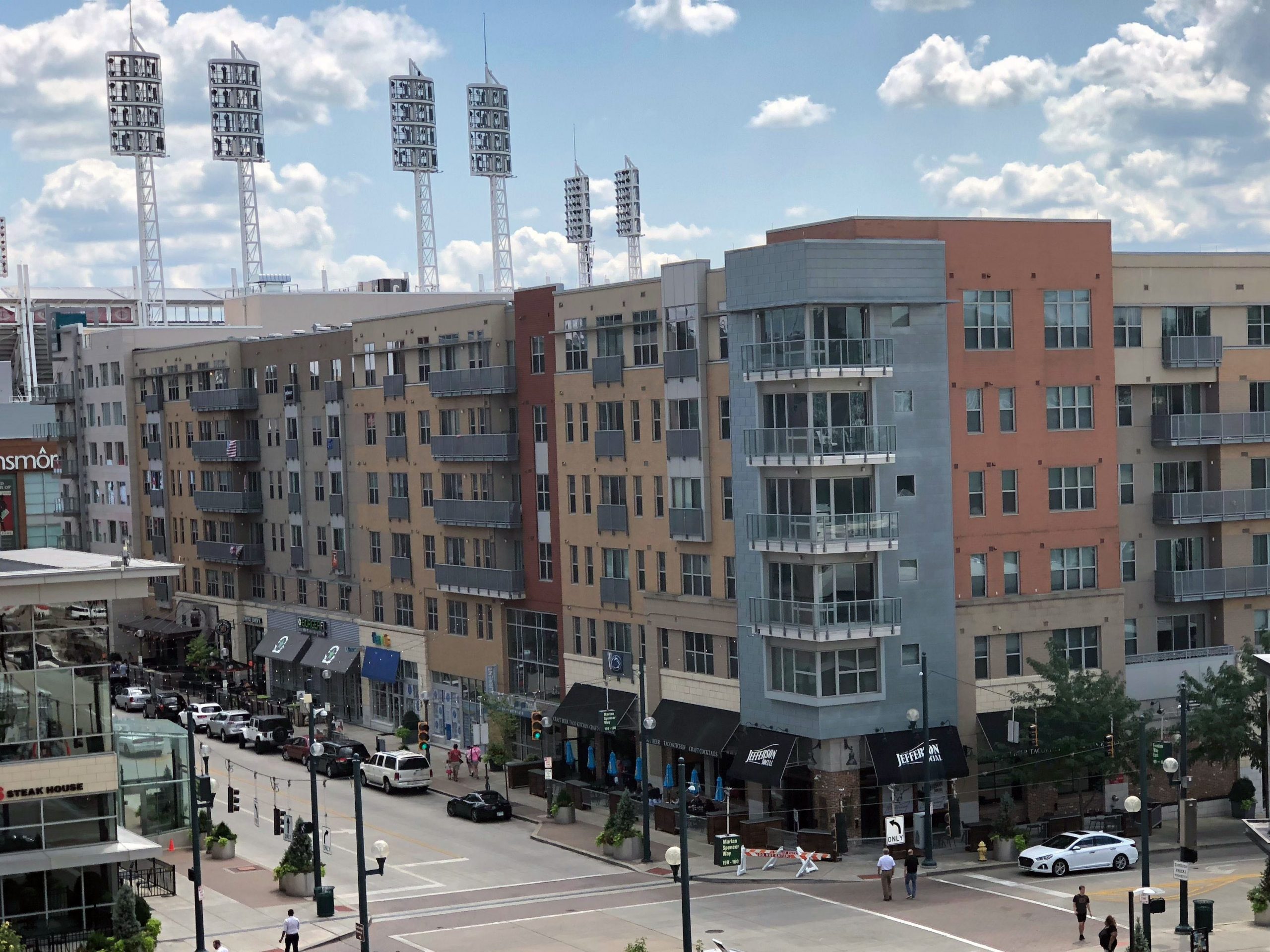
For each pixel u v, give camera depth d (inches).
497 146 6240.2
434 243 6028.5
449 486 3348.9
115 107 5457.7
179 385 4507.9
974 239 2546.8
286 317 5093.5
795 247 2400.3
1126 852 2309.3
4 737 1919.3
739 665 2586.1
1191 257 2770.7
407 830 2689.5
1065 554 2637.8
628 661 2847.0
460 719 3378.4
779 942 1936.5
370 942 2000.5
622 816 2466.8
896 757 2444.6
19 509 5728.3
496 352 3164.4
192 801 1961.1
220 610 4357.8
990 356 2566.4
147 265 5516.7
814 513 2415.1
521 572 3139.8
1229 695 2518.5
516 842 2586.1
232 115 5698.8
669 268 2687.0
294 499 3991.1
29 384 6599.4
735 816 2514.8
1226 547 2822.3
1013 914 2036.2
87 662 1957.4
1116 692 2481.5
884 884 2144.4
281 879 2276.1
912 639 2500.0
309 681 3937.0
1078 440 2642.7
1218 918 1982.0
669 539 2738.7
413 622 3526.1
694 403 2650.1
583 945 1956.2
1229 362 2810.0
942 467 2517.2
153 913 2172.7
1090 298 2652.6
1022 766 2469.2
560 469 3009.4
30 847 1936.5
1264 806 2324.1
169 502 4626.0
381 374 3570.4
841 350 2425.0
